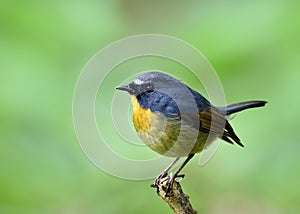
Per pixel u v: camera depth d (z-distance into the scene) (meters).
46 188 12.24
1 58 12.33
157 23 14.37
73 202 12.47
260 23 12.52
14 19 12.76
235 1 13.00
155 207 12.81
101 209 12.63
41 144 12.14
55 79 12.34
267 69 12.25
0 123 12.00
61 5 13.09
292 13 12.42
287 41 12.27
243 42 12.38
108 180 12.65
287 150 11.88
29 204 12.23
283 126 11.91
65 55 12.64
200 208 13.13
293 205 12.50
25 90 12.13
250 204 13.00
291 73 12.09
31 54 12.45
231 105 12.05
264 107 12.09
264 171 12.01
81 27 12.95
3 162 12.05
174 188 10.72
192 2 13.66
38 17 12.81
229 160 12.31
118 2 13.81
